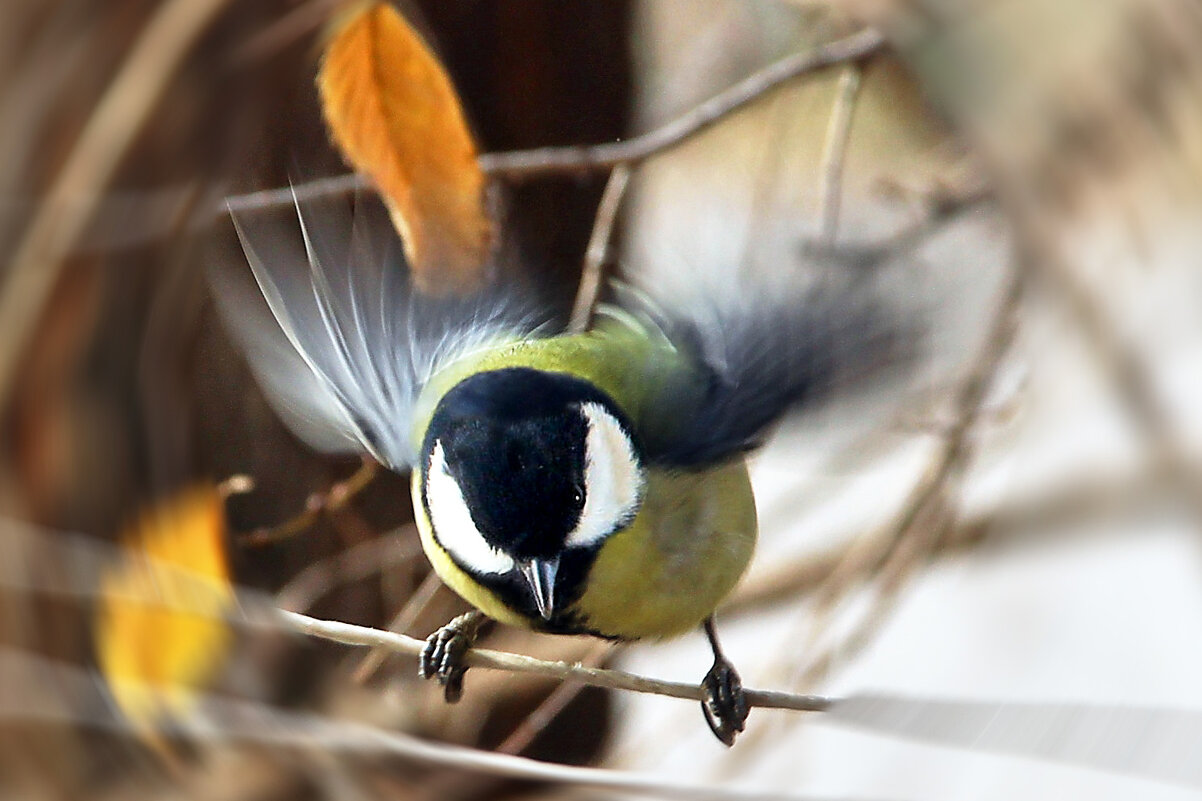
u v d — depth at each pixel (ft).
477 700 6.07
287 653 5.65
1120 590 5.60
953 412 5.98
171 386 5.63
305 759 5.62
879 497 6.09
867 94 6.16
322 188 5.92
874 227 6.11
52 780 5.60
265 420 6.05
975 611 5.66
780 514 6.09
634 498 5.85
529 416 5.83
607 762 6.07
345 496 5.99
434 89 5.82
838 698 5.83
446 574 5.86
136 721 5.61
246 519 6.04
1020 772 5.61
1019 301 5.95
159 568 5.62
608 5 6.10
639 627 5.88
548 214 6.09
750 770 5.87
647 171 6.17
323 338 5.90
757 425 5.87
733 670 5.94
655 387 5.89
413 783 5.63
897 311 5.88
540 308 6.01
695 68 6.21
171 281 5.62
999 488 5.92
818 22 6.13
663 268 6.11
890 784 5.67
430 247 5.90
